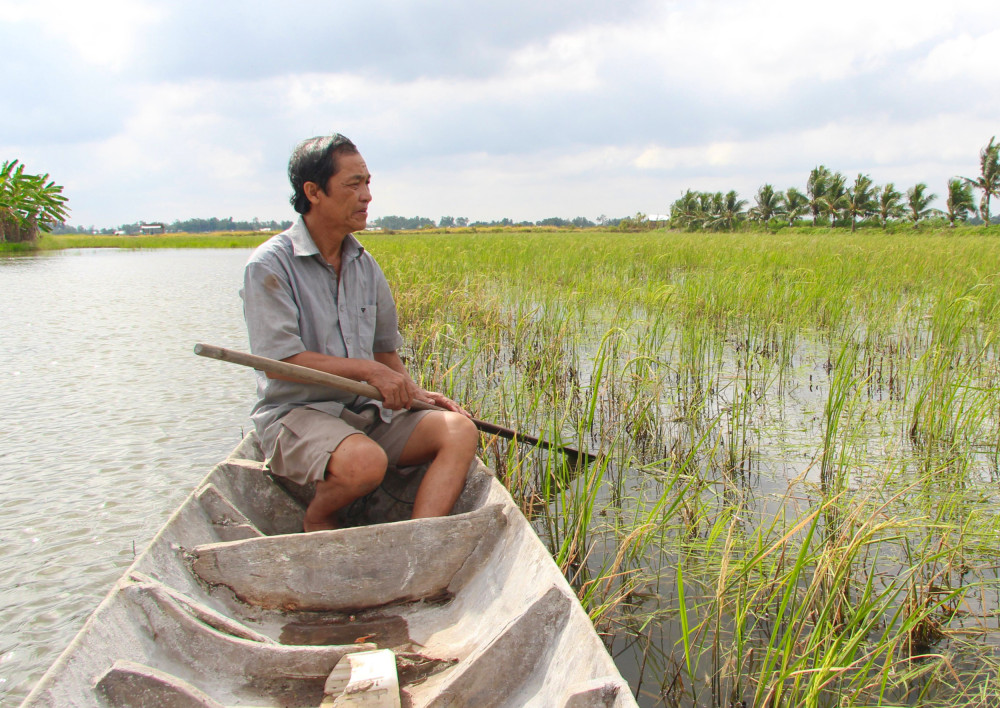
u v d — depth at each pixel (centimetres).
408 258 1238
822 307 774
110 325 953
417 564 246
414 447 297
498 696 186
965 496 356
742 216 6056
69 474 406
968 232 3372
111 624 181
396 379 287
